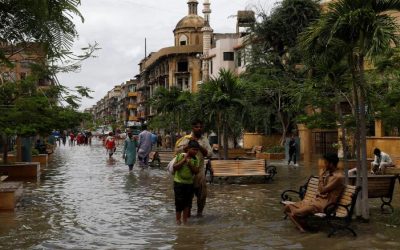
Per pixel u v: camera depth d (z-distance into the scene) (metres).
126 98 126.75
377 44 8.15
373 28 8.33
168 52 77.12
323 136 30.42
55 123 17.33
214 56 57.28
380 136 24.91
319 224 9.28
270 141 38.47
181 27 81.19
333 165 8.76
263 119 33.16
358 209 9.65
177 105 35.12
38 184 17.31
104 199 13.34
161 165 26.00
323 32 8.95
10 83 10.84
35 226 9.49
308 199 9.72
